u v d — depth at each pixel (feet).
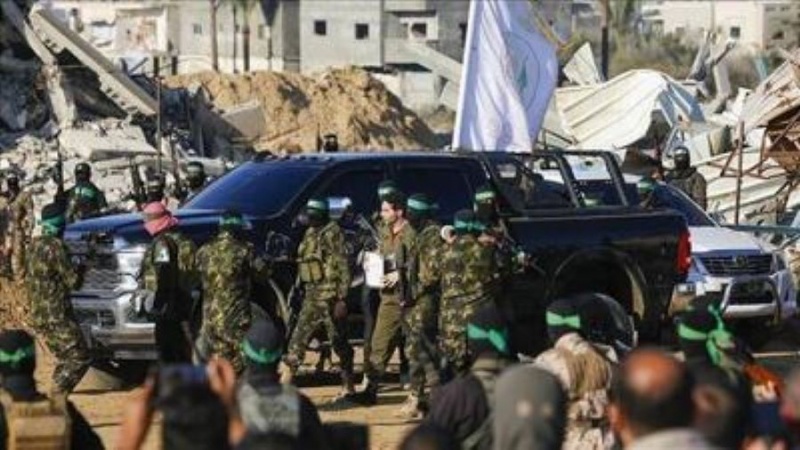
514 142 167.32
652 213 121.60
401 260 107.34
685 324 68.18
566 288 117.80
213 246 103.55
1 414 61.62
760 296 136.56
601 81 384.06
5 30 348.18
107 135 332.80
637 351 48.93
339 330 110.01
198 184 154.81
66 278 107.76
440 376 100.22
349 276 109.29
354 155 121.39
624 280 120.37
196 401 48.11
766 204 218.59
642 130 331.98
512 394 51.60
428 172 120.16
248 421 57.00
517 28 169.07
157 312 105.40
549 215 118.32
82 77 351.05
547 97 172.35
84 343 108.17
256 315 105.19
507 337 66.03
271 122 473.67
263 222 115.44
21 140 329.72
